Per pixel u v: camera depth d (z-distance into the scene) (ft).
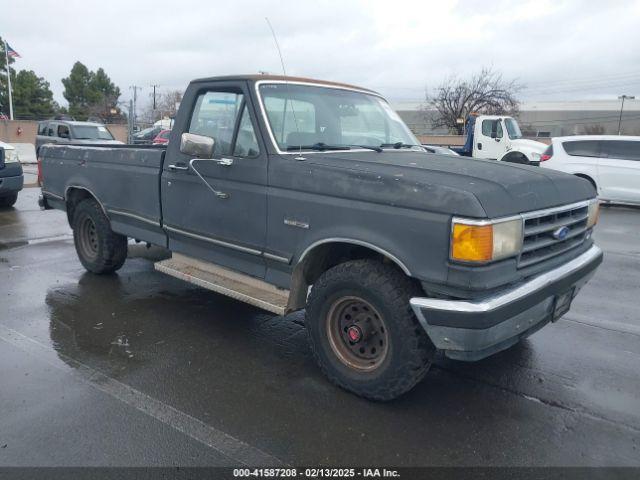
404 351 11.02
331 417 11.40
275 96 13.96
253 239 13.65
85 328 15.87
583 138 45.91
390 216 10.84
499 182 10.95
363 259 11.96
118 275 21.11
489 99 169.27
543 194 11.59
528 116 231.91
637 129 225.35
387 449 10.37
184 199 15.48
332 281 11.90
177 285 19.99
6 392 12.10
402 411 11.70
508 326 10.74
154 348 14.62
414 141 16.67
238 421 11.18
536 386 13.00
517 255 10.68
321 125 14.47
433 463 9.99
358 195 11.30
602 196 44.75
